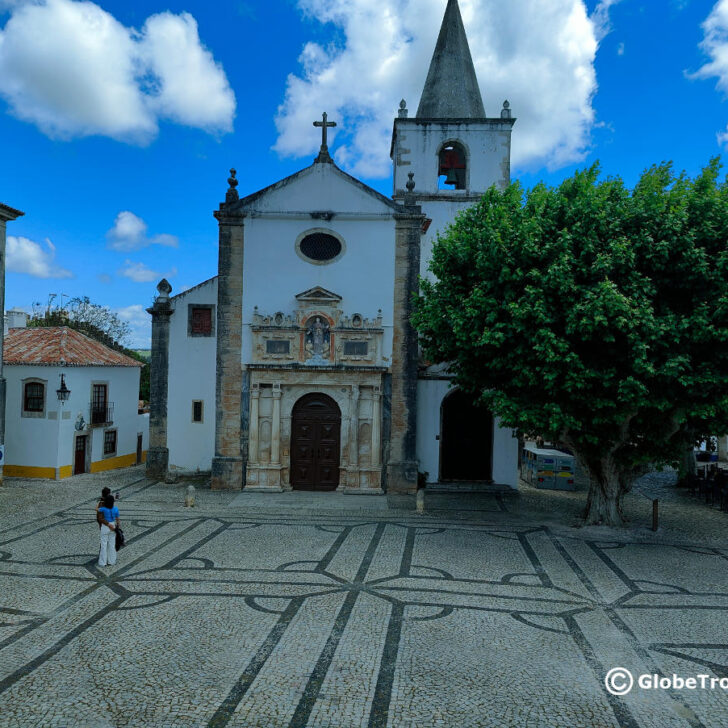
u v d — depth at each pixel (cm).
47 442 2827
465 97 3041
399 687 866
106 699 821
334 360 2389
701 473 2569
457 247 1834
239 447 2402
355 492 2369
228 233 2412
